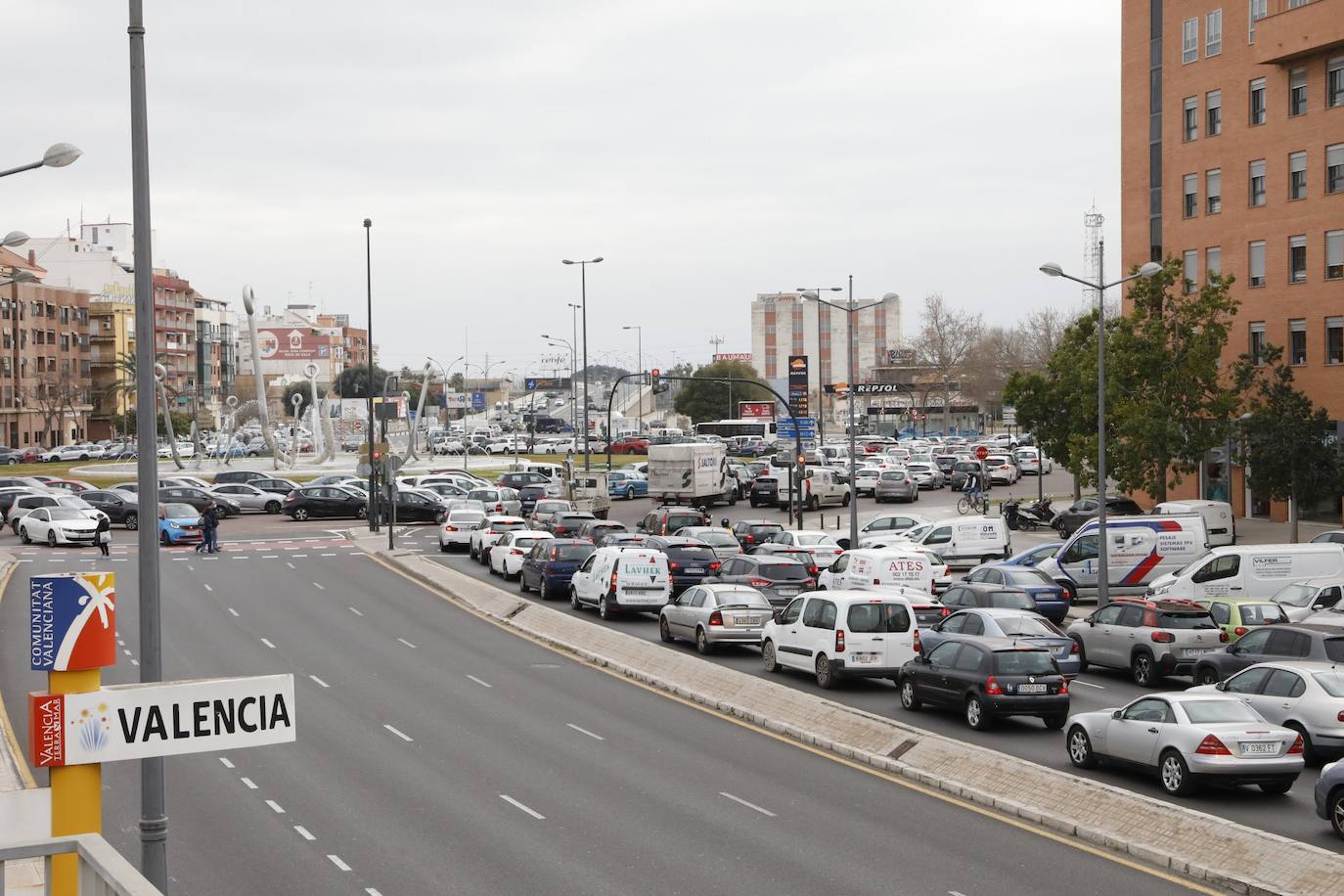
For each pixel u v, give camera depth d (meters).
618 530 51.81
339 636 36.09
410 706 27.38
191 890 15.93
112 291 163.88
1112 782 20.42
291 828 18.70
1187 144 63.94
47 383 142.88
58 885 9.34
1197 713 19.62
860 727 23.77
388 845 17.80
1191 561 41.62
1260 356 57.38
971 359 157.62
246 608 40.50
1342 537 40.59
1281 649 24.78
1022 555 43.56
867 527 54.69
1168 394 54.31
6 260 138.00
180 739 10.30
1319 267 57.09
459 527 55.69
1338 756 21.25
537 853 17.39
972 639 24.97
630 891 15.78
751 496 75.69
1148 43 66.94
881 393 171.12
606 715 26.70
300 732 25.00
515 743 24.06
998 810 19.53
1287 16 56.94
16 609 39.16
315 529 66.25
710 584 33.50
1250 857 15.95
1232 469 62.25
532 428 149.38
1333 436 52.72
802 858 17.09
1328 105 56.50
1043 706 23.98
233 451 118.19
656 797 20.33
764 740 24.47
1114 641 29.44
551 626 36.97
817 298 53.12
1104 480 37.91
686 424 184.12
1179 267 54.62
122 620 38.28
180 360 183.12
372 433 63.31
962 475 84.62
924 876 16.28
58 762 9.98
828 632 28.22
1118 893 15.57
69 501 61.12
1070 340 67.94
